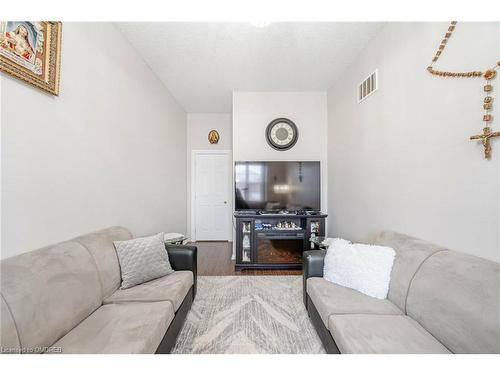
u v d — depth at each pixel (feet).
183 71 10.21
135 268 5.89
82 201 5.68
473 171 4.30
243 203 11.39
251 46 8.39
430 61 5.26
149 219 9.73
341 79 10.57
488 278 3.48
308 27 7.35
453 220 4.70
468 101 4.39
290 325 6.32
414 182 5.81
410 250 5.16
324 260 6.57
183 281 6.15
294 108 12.44
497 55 3.92
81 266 4.63
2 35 3.76
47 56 4.57
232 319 6.60
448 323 3.70
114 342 3.74
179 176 14.42
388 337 3.91
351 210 9.46
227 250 14.10
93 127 6.11
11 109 3.98
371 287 5.32
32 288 3.57
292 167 11.46
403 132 6.23
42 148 4.58
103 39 6.55
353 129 9.32
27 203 4.26
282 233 11.02
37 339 3.43
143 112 9.18
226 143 16.39
